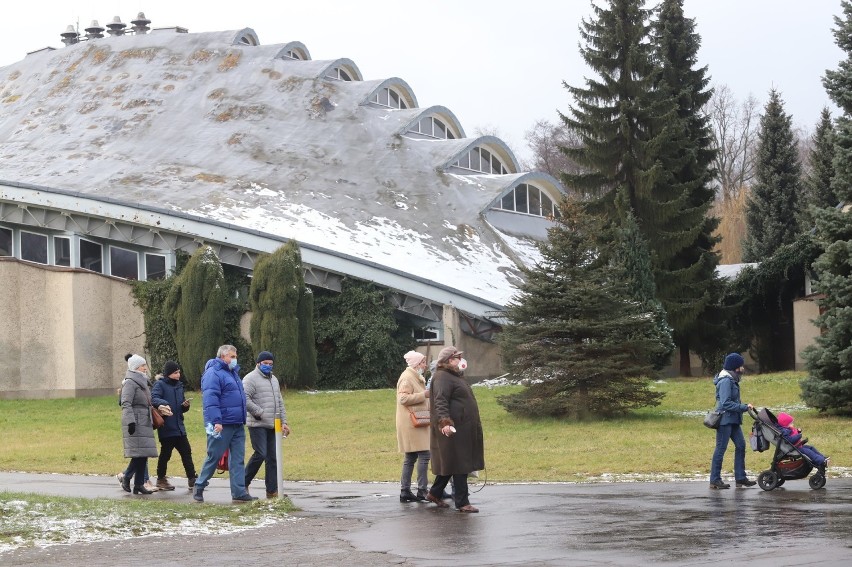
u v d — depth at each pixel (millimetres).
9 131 74625
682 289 49125
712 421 16062
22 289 46125
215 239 49812
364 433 30578
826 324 28141
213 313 45969
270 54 78688
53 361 46281
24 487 18688
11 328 45719
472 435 14086
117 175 61625
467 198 62406
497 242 59469
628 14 49406
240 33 82250
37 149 69500
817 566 9094
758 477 15703
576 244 31594
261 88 74250
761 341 52500
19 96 80875
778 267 50062
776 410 30891
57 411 40125
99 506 13875
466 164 68812
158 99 74625
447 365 14250
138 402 17531
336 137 68125
